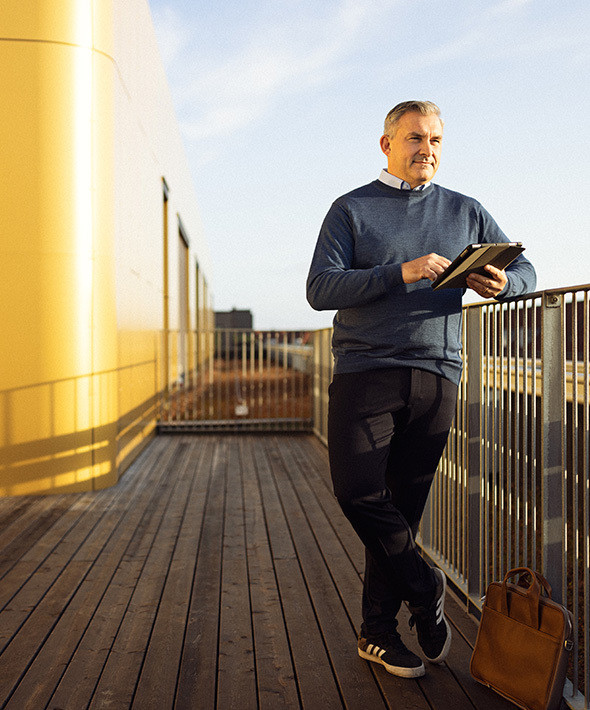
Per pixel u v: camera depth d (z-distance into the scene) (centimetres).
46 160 444
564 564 175
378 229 175
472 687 183
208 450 639
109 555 316
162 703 178
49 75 442
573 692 173
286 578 282
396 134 177
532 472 189
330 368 629
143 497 441
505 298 179
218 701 179
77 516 392
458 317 180
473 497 242
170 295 1030
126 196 556
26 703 179
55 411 452
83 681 191
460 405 262
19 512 403
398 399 174
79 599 258
